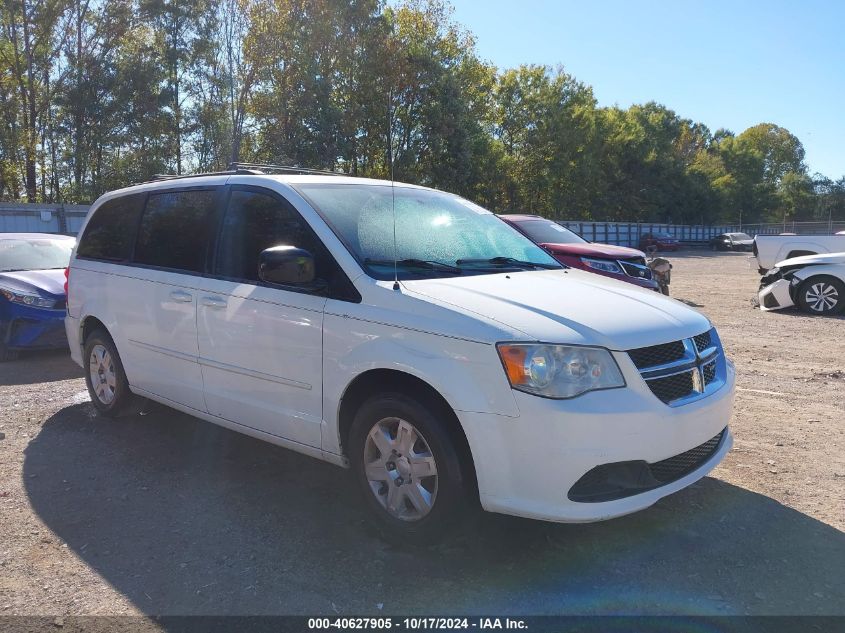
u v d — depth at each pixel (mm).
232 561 3361
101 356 5625
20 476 4461
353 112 35875
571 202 57094
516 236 4777
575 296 3559
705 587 3115
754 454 4840
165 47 35906
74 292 5793
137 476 4457
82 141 35000
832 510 3912
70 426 5523
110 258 5453
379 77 36969
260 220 4223
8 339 7957
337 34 35688
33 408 6059
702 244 58812
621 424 3029
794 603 2990
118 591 3104
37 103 36500
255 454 4867
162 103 35312
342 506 3982
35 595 3072
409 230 4160
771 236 14266
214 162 37688
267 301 3967
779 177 101062
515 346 3047
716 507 3951
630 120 63000
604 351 3117
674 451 3213
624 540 3551
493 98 51312
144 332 4953
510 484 3066
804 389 6754
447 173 39656
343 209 4066
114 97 34531
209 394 4414
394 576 3213
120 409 5465
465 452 3217
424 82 38000
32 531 3688
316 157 34844
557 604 2984
